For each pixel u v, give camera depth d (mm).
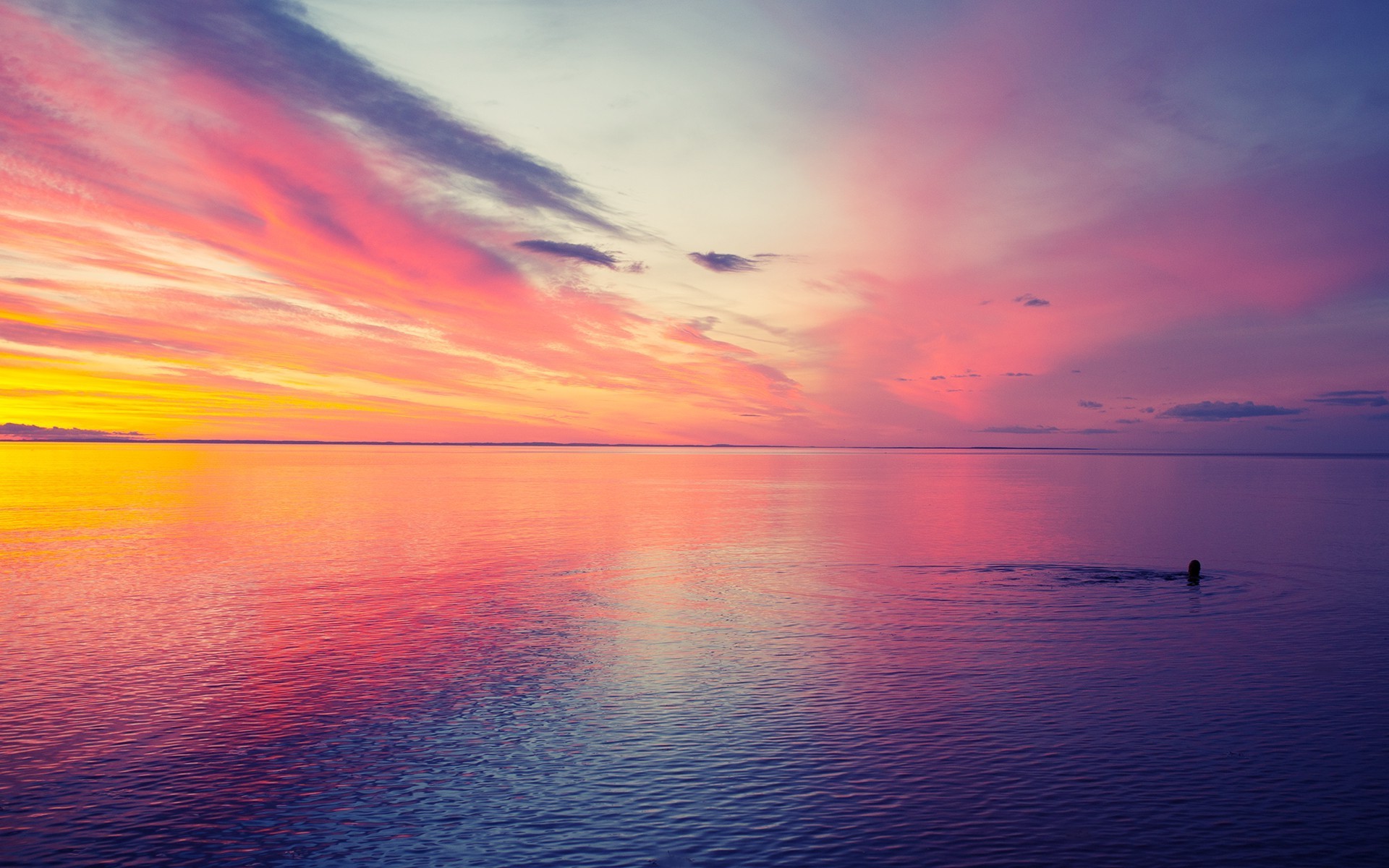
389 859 13234
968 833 14039
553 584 36688
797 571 39875
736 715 19766
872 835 13961
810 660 24438
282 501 82125
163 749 17703
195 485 106750
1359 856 13336
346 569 40719
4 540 51500
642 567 41250
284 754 17406
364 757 17219
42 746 17797
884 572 39656
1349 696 21094
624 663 24156
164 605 32094
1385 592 34438
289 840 13836
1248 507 77500
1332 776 16266
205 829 14211
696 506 80250
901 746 17719
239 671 23281
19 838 13922
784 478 146375
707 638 27125
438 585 36281
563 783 15938
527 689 21766
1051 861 13148
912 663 24188
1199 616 30125
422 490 101312
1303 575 38562
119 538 52281
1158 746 17750
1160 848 13547
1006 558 44219
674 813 14734
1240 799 15305
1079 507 78250
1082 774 16344
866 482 130000
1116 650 25562
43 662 24156
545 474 159125
